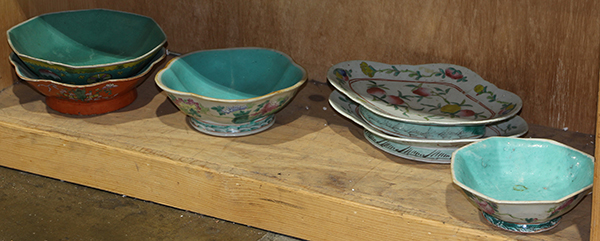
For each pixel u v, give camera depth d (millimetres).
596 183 872
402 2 1344
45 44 1418
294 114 1359
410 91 1298
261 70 1402
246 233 1154
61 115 1330
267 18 1508
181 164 1145
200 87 1360
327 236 1102
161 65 1603
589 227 991
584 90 1241
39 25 1420
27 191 1267
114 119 1319
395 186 1092
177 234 1146
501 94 1251
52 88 1251
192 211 1204
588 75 1222
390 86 1313
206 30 1600
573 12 1180
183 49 1657
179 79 1313
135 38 1481
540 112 1311
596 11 1156
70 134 1244
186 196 1185
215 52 1405
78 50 1457
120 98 1359
